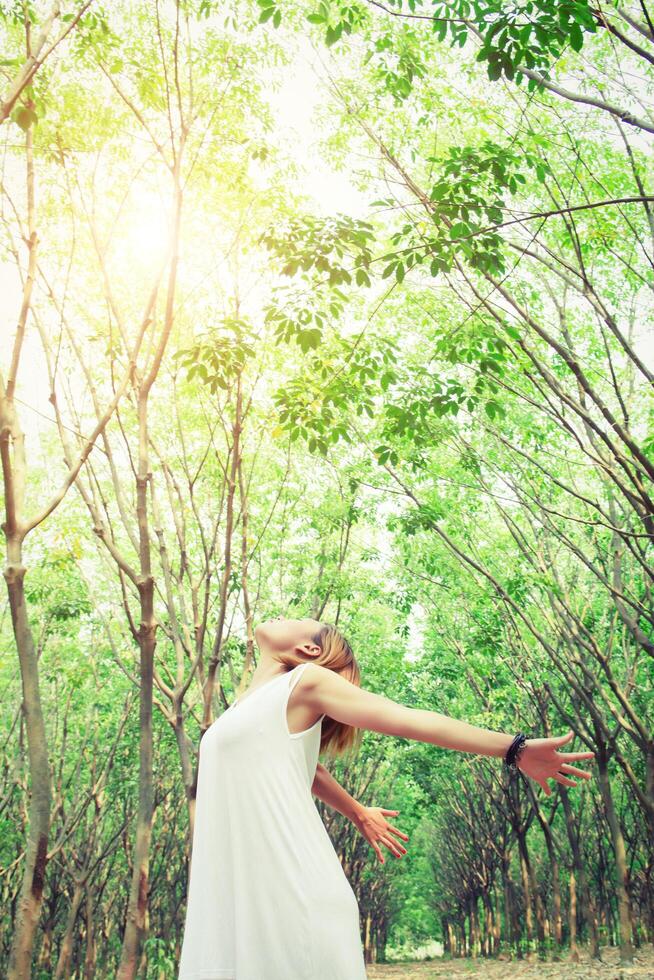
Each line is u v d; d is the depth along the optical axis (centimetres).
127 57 740
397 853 202
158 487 1286
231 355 720
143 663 650
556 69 902
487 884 3422
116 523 1397
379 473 1634
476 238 669
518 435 1334
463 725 159
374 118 966
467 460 1324
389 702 165
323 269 643
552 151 991
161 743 2159
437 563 1861
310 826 159
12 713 2038
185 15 663
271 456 1462
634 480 880
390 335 1234
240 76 789
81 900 2028
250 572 1558
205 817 166
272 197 866
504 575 1748
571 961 2297
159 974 2311
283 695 168
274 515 1627
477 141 1033
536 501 1106
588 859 2984
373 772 2716
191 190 844
